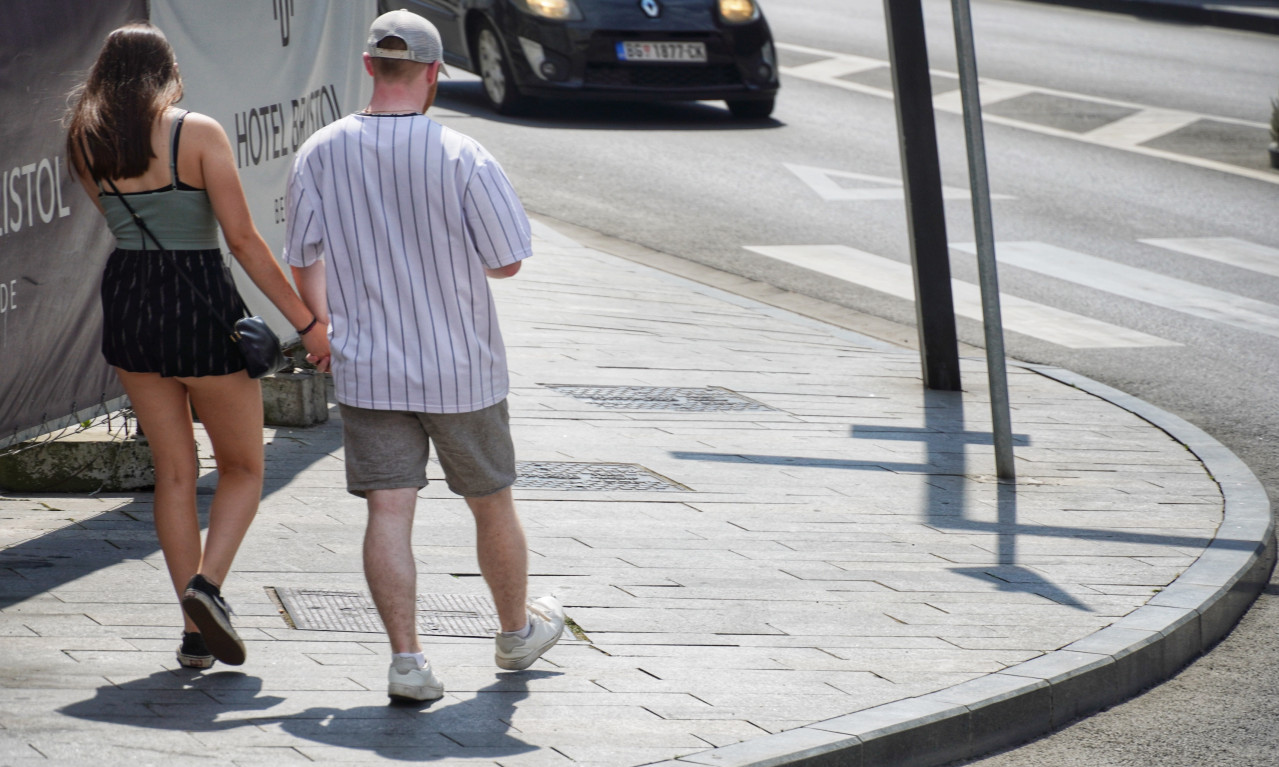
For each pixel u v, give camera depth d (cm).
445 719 1564
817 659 1808
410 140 1559
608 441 2769
